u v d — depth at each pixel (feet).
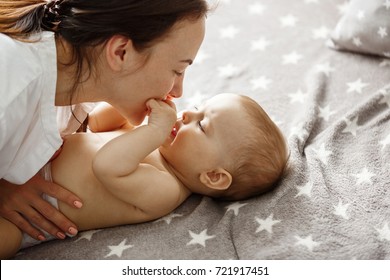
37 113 5.08
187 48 5.17
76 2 4.92
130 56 5.06
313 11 8.73
